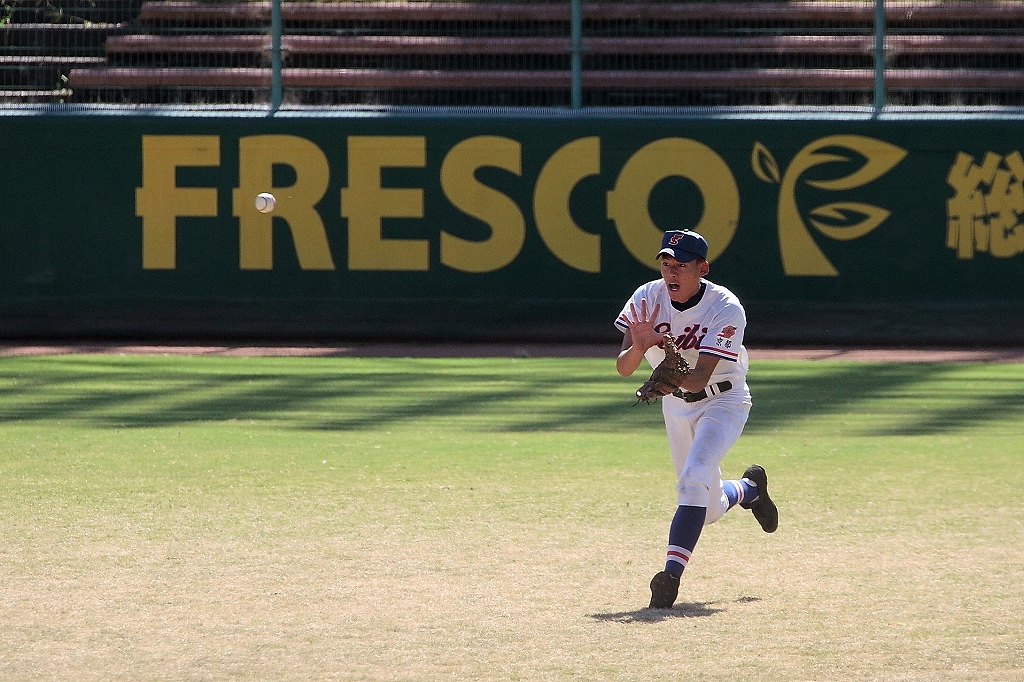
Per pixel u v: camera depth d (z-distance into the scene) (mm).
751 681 15836
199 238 61531
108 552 23016
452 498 27859
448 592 20344
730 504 22188
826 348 59656
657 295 21594
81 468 31406
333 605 19562
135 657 17000
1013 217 59938
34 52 67312
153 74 65562
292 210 61281
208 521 25625
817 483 29312
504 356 56219
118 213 61562
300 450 33969
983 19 68000
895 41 67562
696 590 20484
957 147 59938
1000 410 40969
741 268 60844
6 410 41188
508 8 70312
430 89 68250
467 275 61438
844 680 15859
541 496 28062
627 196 60812
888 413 40344
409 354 56938
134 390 45844
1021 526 24891
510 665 16562
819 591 20266
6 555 22781
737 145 60406
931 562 22078
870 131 60062
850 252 60500
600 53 69188
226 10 67250
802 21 69375
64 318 62000
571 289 61250
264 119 61031
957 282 60344
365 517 26000
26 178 61531
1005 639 17531
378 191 61156
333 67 69625
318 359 55125
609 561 22406
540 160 60906
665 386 20344
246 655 17062
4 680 16078
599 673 16188
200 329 61812
